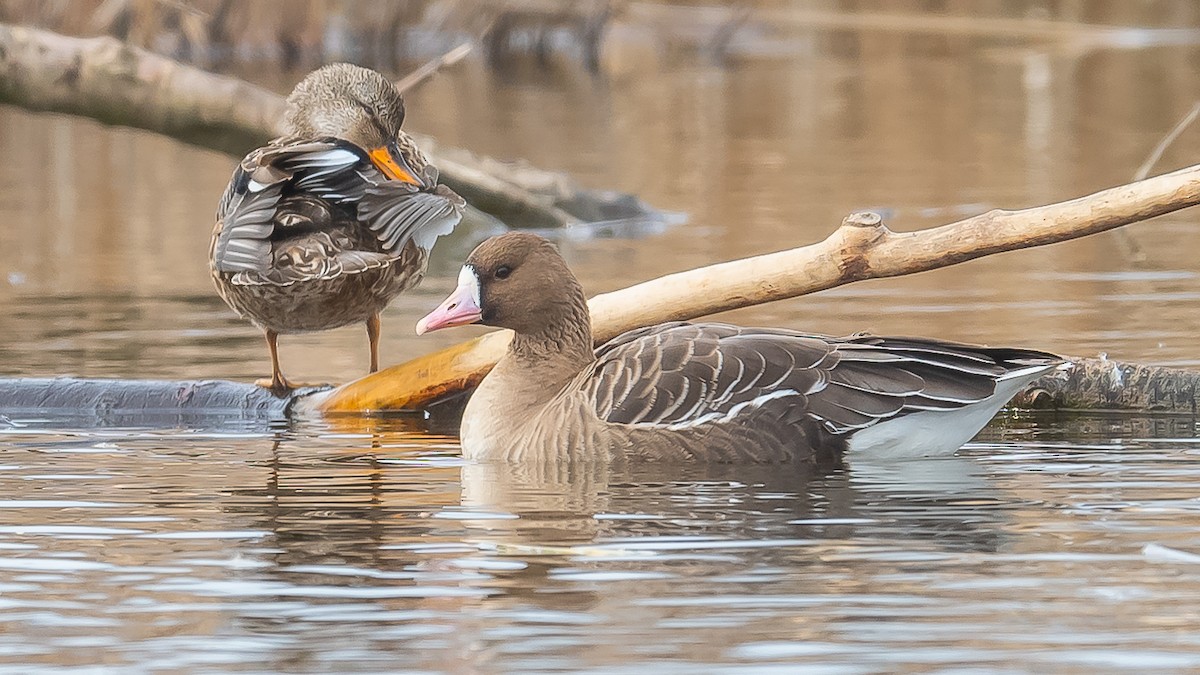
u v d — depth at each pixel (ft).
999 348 37.86
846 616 26.86
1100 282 61.77
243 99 69.51
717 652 25.40
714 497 34.45
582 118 120.06
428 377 45.44
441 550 30.73
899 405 37.50
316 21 149.89
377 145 49.26
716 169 96.27
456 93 136.77
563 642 25.94
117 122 69.82
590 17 158.92
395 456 39.88
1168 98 122.01
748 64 153.99
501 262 41.22
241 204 43.96
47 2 127.44
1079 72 137.08
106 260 72.59
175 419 44.98
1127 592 27.78
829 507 33.42
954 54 153.07
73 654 25.82
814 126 114.83
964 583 28.35
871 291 61.31
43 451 40.34
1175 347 49.42
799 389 37.96
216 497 35.22
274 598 28.19
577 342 41.42
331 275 42.73
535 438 38.96
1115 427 41.73
